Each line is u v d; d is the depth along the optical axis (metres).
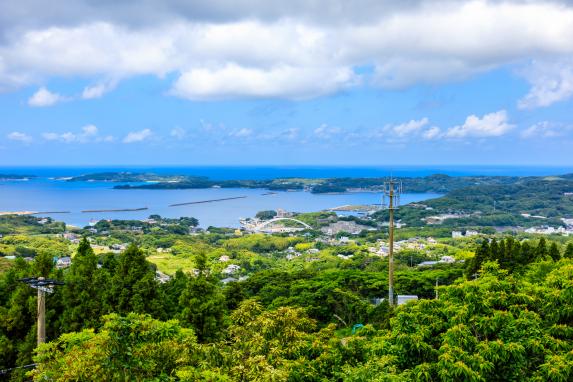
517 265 41.19
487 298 14.09
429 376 12.30
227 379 10.91
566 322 13.38
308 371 12.56
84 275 27.84
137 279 27.70
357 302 39.31
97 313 26.19
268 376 10.71
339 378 12.52
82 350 12.42
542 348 12.32
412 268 70.00
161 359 12.44
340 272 53.06
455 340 12.89
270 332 13.09
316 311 41.00
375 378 11.51
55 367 12.94
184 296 27.88
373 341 14.39
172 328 14.07
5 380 23.69
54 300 26.70
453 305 14.19
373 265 76.44
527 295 14.02
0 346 24.12
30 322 25.69
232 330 13.06
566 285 13.49
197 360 12.24
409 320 14.02
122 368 11.34
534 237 126.00
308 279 52.41
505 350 12.28
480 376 11.79
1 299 27.14
